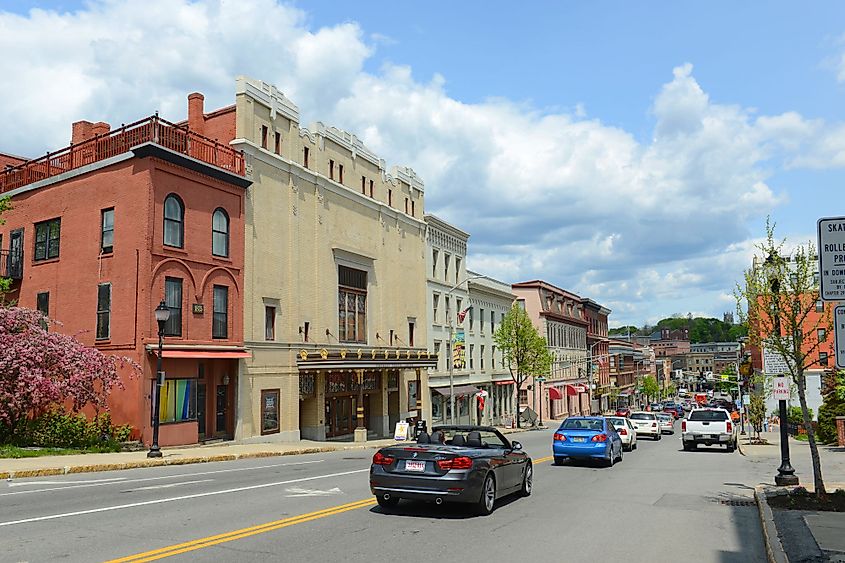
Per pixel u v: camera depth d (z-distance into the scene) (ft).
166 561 25.73
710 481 57.41
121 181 86.89
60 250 92.53
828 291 29.04
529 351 190.19
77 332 88.94
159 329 72.79
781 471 52.65
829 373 119.75
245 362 98.99
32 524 32.50
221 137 103.86
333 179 125.08
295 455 86.84
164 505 38.65
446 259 174.09
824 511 37.88
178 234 88.89
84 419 79.46
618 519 38.01
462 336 150.61
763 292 46.21
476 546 29.76
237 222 99.19
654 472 65.16
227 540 29.55
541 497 46.11
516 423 205.46
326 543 29.48
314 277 116.78
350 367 115.96
